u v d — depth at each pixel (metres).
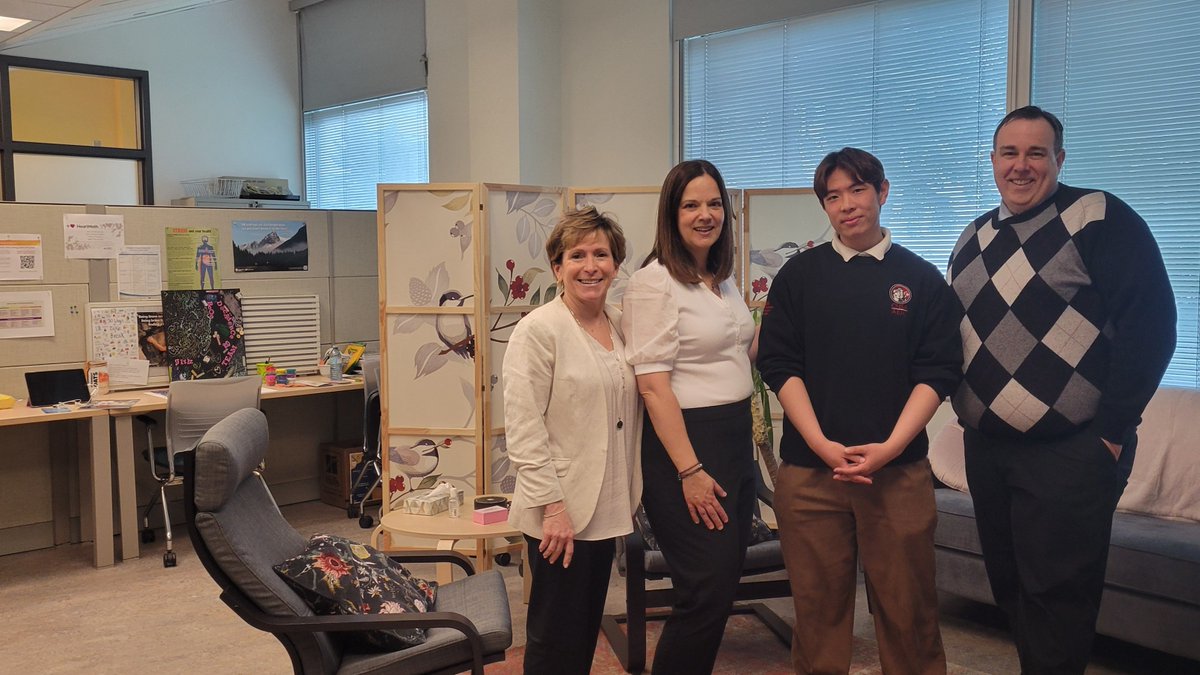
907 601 2.51
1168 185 4.01
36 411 4.68
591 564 2.42
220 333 5.59
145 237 5.33
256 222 5.73
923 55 4.80
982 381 2.54
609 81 6.09
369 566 2.74
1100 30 4.17
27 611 4.12
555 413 2.40
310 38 8.45
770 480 4.43
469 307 4.15
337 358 5.78
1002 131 2.51
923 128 4.83
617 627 3.68
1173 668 3.34
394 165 7.80
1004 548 2.69
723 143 5.71
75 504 5.25
